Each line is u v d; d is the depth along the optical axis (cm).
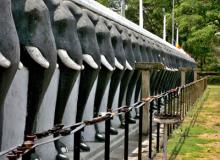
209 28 2031
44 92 515
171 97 977
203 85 2525
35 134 333
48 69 502
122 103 1001
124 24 1088
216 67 3553
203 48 2459
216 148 892
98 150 746
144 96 980
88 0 803
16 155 285
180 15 2169
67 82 605
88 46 689
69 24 597
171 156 795
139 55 1098
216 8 1969
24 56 491
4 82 400
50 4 591
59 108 614
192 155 818
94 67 690
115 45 883
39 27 494
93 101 784
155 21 3881
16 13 489
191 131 1091
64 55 584
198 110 1597
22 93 504
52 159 611
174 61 1861
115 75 892
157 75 1368
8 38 392
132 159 754
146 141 922
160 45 1642
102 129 840
